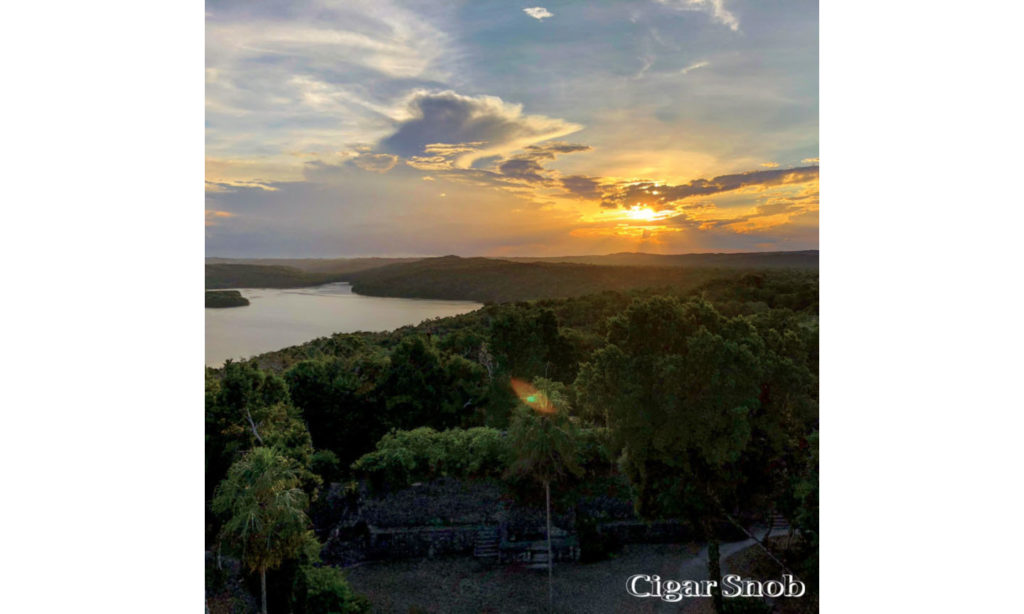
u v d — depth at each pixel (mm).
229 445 20031
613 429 17453
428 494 21750
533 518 21422
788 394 17625
